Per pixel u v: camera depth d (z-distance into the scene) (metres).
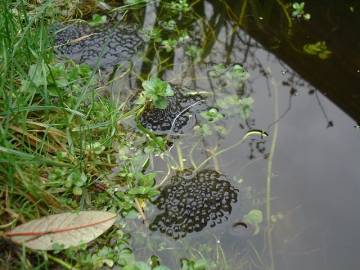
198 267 0.85
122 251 0.87
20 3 1.08
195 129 1.01
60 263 0.84
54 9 1.17
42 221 0.85
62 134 0.95
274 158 0.98
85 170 0.93
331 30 1.18
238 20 1.22
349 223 0.91
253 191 0.94
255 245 0.89
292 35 1.18
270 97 1.07
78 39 1.14
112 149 0.97
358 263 0.87
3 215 0.86
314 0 1.24
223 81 1.09
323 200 0.93
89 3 1.22
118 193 0.92
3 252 0.84
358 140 1.01
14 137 0.91
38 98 0.98
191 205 0.92
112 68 1.10
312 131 1.02
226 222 0.91
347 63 1.12
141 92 1.05
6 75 0.96
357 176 0.96
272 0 1.25
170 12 1.23
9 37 0.96
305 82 1.10
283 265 0.87
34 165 0.90
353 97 1.07
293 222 0.91
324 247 0.89
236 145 1.00
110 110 1.00
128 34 1.16
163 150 0.98
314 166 0.97
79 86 1.03
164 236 0.89
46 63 0.95
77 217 0.87
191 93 1.07
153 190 0.92
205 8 1.24
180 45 1.16
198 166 0.97
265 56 1.15
